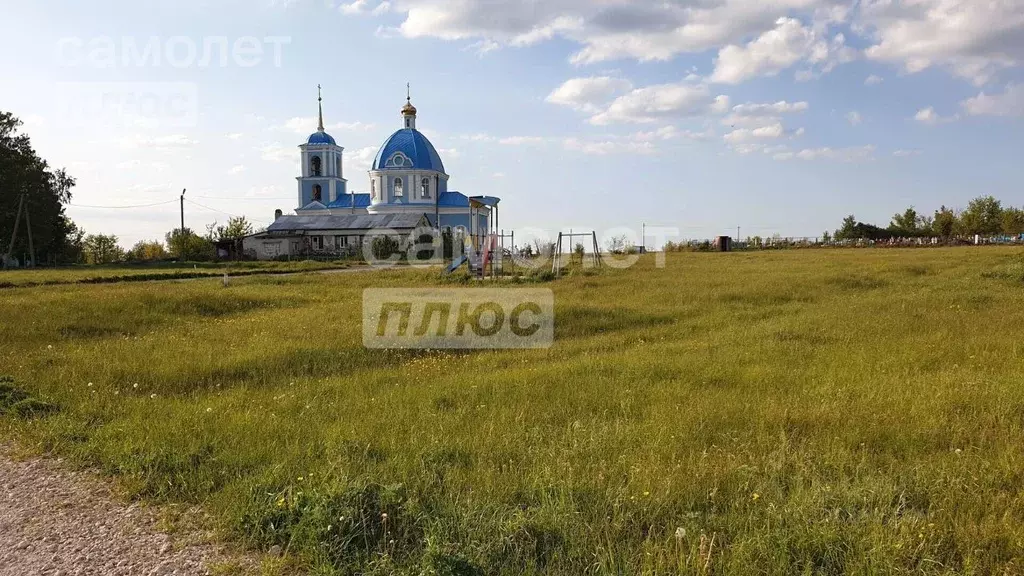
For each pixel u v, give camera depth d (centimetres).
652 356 946
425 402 704
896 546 363
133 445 551
